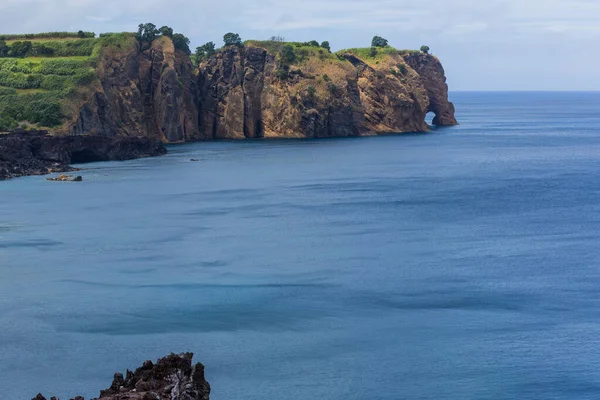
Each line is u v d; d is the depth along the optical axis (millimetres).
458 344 88875
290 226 152125
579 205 178750
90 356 84188
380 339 90125
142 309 99125
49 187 198125
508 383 79125
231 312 98562
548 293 107688
